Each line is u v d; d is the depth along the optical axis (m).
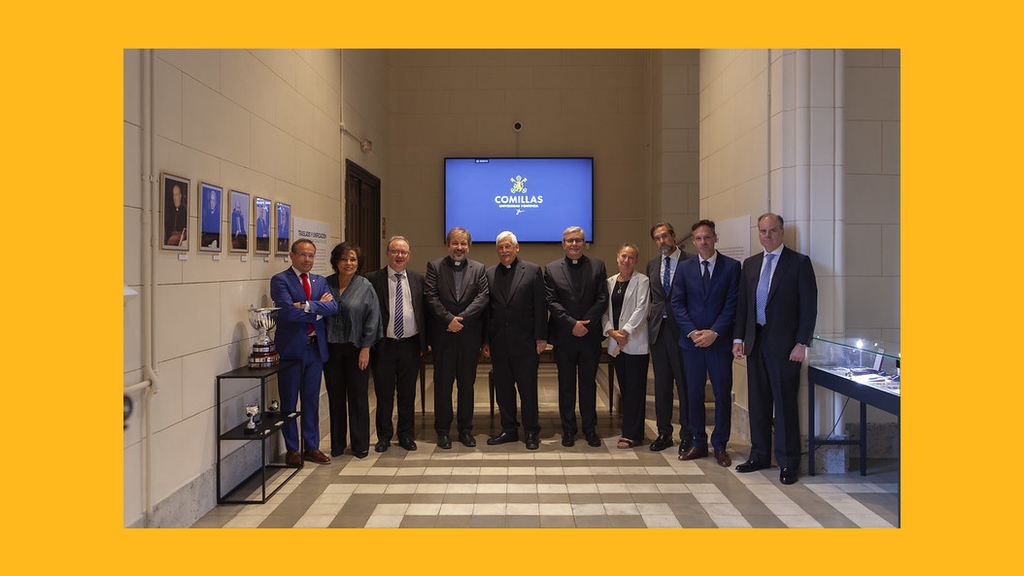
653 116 8.62
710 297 4.54
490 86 9.26
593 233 9.26
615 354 5.05
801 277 4.15
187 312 3.47
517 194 9.16
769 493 3.94
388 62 9.00
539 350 5.02
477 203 9.15
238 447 4.11
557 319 4.99
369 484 4.14
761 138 4.78
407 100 9.26
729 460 4.51
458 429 5.10
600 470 4.43
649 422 5.83
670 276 4.91
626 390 5.00
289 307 4.29
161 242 3.20
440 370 4.99
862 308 4.79
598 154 9.28
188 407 3.48
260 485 4.10
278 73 4.79
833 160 4.40
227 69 3.94
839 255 4.39
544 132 9.28
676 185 8.07
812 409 4.27
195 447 3.56
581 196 9.19
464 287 4.98
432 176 9.25
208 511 3.68
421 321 4.97
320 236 5.81
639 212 9.27
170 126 3.29
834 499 3.83
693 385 4.66
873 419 4.66
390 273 4.96
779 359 4.17
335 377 4.78
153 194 3.11
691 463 4.57
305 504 3.78
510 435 5.18
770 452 4.42
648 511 3.65
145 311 3.05
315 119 5.69
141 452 3.05
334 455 4.79
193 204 3.52
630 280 5.07
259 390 4.46
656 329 4.88
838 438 4.37
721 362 4.55
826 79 4.39
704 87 6.05
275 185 4.73
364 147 7.34
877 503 3.76
